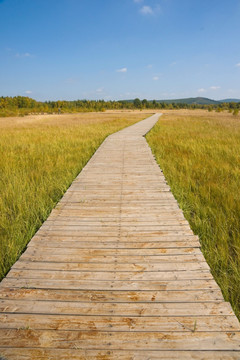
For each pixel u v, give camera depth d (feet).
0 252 9.89
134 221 11.71
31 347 5.49
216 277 8.77
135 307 6.58
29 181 19.19
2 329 5.91
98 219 11.96
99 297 6.95
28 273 8.02
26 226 12.04
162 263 8.51
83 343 5.57
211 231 11.85
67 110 262.06
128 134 49.73
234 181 18.22
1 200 14.74
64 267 8.32
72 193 15.89
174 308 6.54
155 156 28.02
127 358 5.24
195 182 19.17
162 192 15.90
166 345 5.52
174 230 10.79
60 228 11.07
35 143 37.32
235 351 5.40
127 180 18.74
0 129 64.18
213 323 6.08
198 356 5.28
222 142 36.60
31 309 6.52
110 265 8.42
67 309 6.52
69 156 28.07
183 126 70.13
